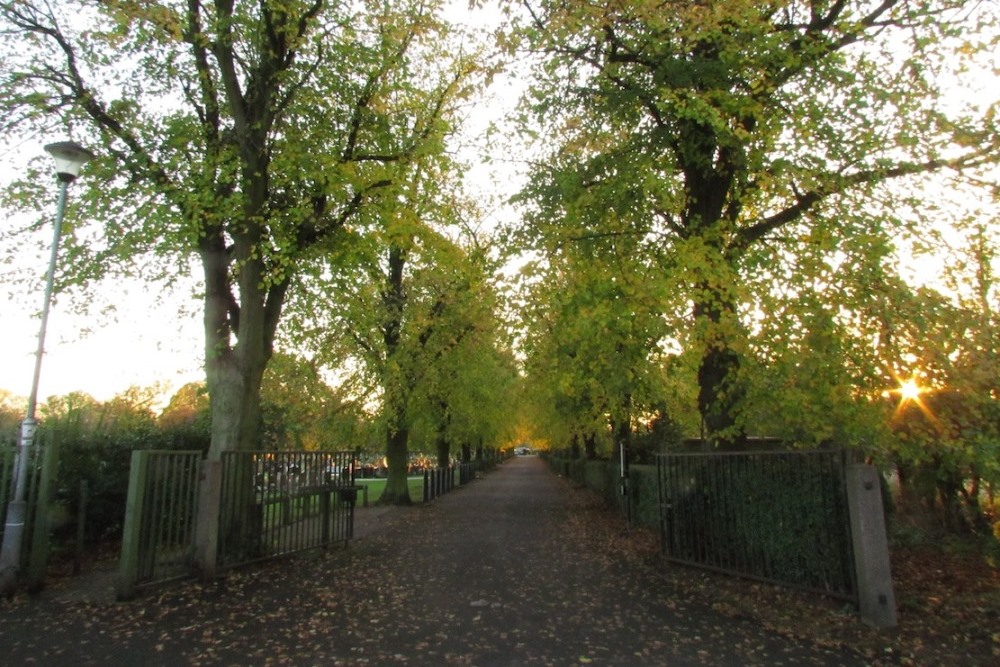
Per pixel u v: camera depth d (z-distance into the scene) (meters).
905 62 9.37
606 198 10.66
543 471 65.38
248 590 8.84
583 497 27.41
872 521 6.94
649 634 6.61
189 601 8.14
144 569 8.52
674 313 9.75
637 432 21.22
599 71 10.83
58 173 9.65
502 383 27.92
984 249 9.73
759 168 9.70
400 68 12.85
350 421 24.80
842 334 8.87
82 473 11.38
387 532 16.02
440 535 15.24
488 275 12.65
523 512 21.33
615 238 10.97
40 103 11.45
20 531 8.45
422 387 22.73
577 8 9.40
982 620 6.74
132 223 12.60
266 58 11.64
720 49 9.59
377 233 13.17
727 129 9.26
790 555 8.28
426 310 23.17
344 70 12.41
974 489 10.36
